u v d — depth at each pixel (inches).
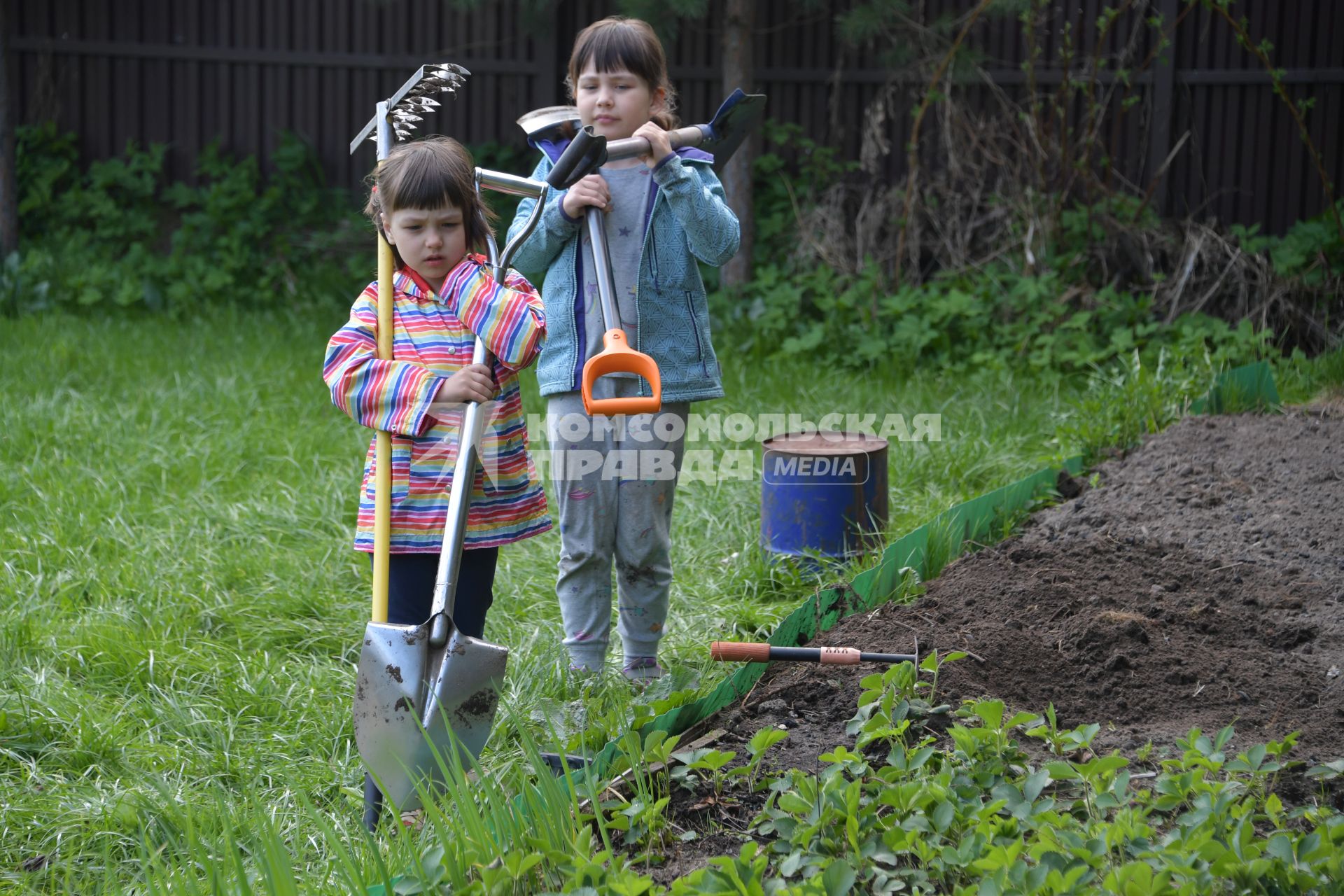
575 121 154.9
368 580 192.2
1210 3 319.0
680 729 134.6
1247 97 362.0
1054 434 255.3
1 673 153.5
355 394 126.2
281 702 151.1
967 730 116.3
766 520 196.1
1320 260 331.3
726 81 362.3
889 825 105.2
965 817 105.0
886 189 386.3
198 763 137.5
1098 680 142.9
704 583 191.2
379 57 428.8
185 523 211.5
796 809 106.7
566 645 156.2
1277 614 161.3
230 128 442.3
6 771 137.1
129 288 390.3
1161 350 297.3
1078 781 114.8
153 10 439.5
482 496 131.8
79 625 169.3
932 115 384.5
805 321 356.8
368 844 105.5
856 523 192.1
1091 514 200.2
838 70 389.7
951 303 330.3
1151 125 368.8
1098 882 96.4
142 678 158.2
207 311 390.3
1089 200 346.3
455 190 127.7
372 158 438.3
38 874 117.8
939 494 221.8
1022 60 380.2
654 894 100.2
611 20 150.5
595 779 119.2
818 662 135.0
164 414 273.3
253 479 236.4
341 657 165.5
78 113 448.5
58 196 446.6
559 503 153.1
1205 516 197.8
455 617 133.1
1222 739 111.8
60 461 241.0
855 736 129.8
